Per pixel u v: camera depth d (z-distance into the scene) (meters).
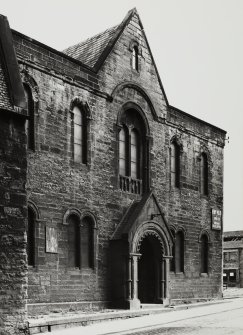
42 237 23.45
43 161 23.83
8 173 17.70
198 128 35.12
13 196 17.72
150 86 30.88
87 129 26.39
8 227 17.44
